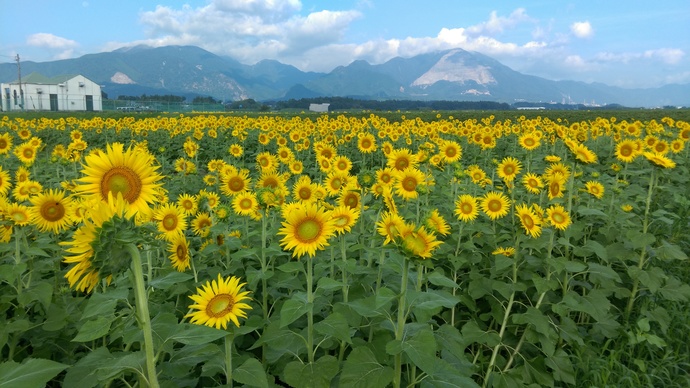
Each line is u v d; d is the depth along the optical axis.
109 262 2.60
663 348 5.82
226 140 24.78
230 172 8.67
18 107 132.75
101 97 151.50
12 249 5.26
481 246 7.62
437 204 9.25
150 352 2.82
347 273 5.79
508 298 5.41
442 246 6.56
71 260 2.54
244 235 6.90
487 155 17.34
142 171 3.04
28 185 7.68
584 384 5.27
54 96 139.62
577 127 22.42
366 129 28.02
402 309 3.66
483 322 6.23
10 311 5.14
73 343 4.79
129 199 2.98
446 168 10.92
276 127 26.66
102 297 3.31
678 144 13.41
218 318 3.52
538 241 5.98
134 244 2.71
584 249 6.07
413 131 22.55
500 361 5.45
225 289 3.71
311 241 4.03
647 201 6.77
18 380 2.26
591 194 8.75
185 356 3.72
